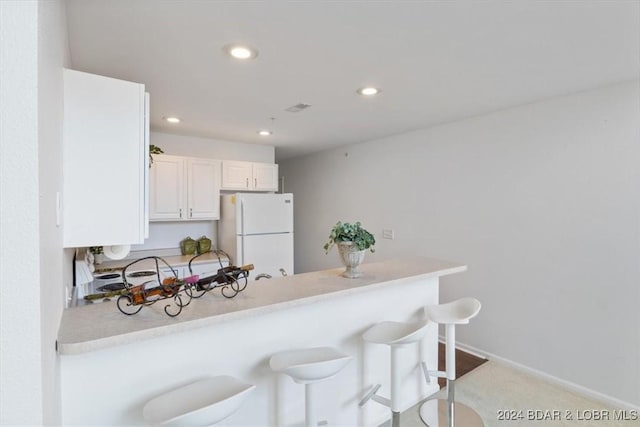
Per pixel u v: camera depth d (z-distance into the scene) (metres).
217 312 1.33
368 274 2.09
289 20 1.50
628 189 2.27
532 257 2.76
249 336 1.59
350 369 2.01
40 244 0.62
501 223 2.96
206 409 1.09
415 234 3.71
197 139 3.98
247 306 1.42
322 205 5.06
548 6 1.40
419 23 1.53
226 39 1.67
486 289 3.08
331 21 1.51
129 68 2.01
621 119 2.28
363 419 2.08
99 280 2.87
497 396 2.48
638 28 1.57
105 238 1.36
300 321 1.77
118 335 1.09
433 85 2.32
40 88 0.63
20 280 0.60
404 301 2.29
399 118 3.17
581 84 2.30
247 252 3.82
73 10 1.39
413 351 2.37
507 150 2.90
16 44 0.58
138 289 1.30
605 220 2.37
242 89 2.38
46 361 0.71
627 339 2.29
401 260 2.62
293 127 3.50
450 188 3.36
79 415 1.21
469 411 2.30
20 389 0.60
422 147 3.61
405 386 2.33
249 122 3.29
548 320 2.68
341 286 1.80
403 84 2.29
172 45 1.73
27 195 0.60
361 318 2.05
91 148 1.33
